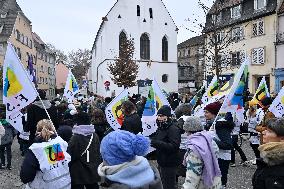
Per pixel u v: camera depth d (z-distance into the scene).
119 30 45.75
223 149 6.98
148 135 8.59
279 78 34.56
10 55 6.30
